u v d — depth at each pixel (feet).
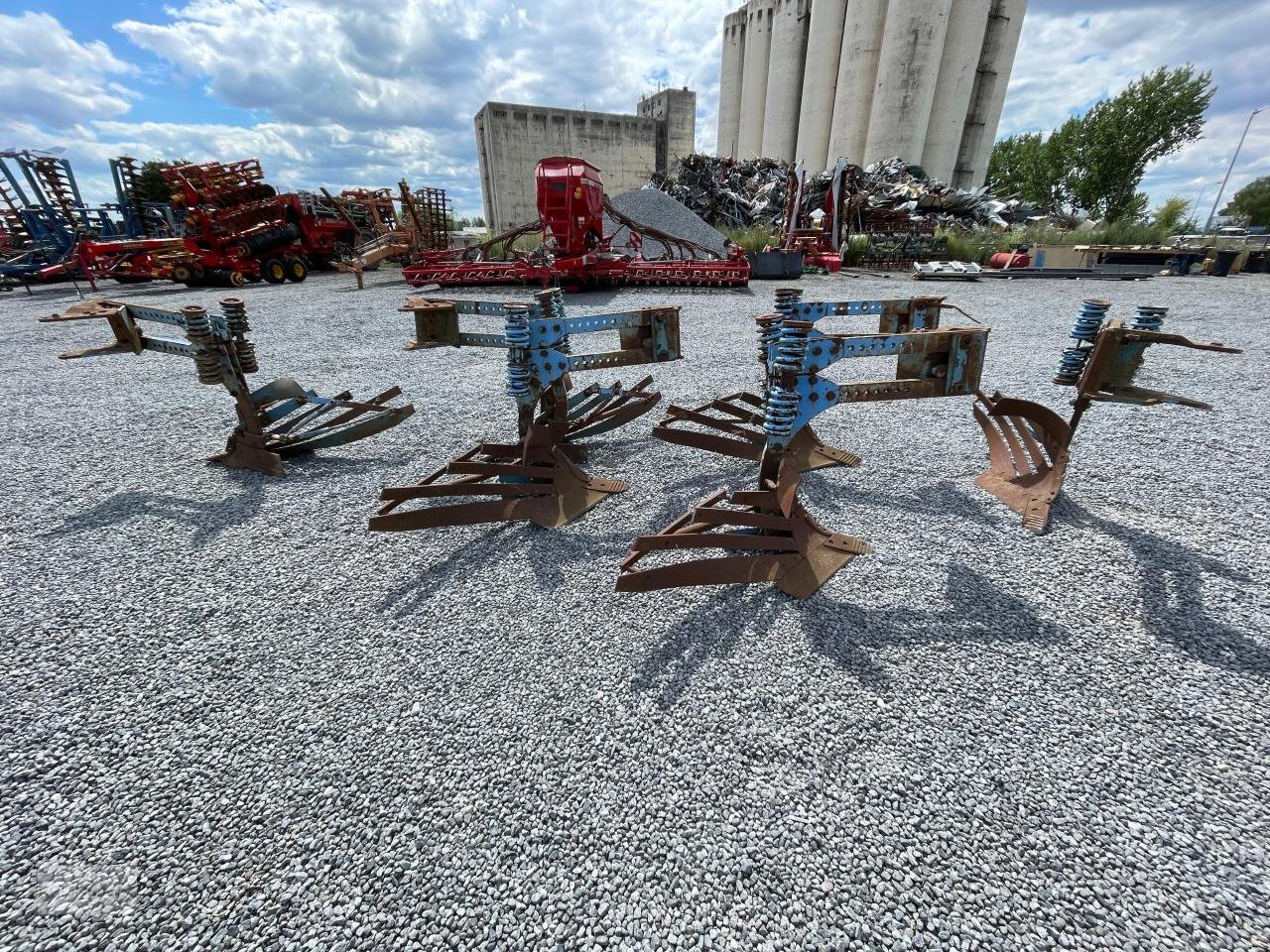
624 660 6.69
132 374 19.20
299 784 5.30
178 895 4.44
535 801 5.11
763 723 5.84
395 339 24.31
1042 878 4.46
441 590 8.04
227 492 11.03
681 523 7.88
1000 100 98.63
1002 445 11.34
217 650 6.95
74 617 7.53
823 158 105.40
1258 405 14.74
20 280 43.24
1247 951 3.98
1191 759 5.40
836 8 96.02
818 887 4.43
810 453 11.81
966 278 42.78
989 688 6.22
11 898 4.42
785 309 9.48
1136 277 47.09
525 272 35.96
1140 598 7.57
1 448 12.99
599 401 13.75
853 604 7.55
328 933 4.18
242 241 41.68
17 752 5.63
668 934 4.15
